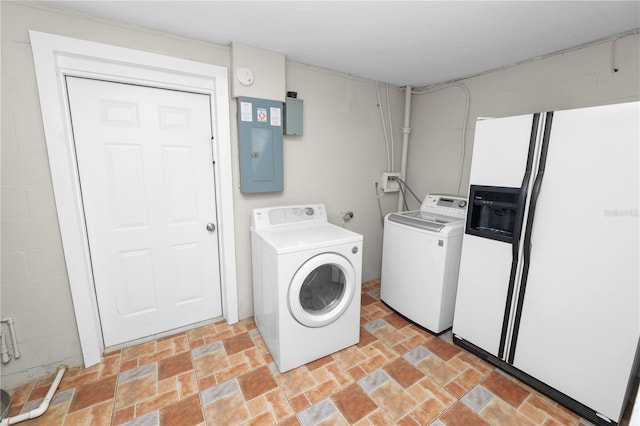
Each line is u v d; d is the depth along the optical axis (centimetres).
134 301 207
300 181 254
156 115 193
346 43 196
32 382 172
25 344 169
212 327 232
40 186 161
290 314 180
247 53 201
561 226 150
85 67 167
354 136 280
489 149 177
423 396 165
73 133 172
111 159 185
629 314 132
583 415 151
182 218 214
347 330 206
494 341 186
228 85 206
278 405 158
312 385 173
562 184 147
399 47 202
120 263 198
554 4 146
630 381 140
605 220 135
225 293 235
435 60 226
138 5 151
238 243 231
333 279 209
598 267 139
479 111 257
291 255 175
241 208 228
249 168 216
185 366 188
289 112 228
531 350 168
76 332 182
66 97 167
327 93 255
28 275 164
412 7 151
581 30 173
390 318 249
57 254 170
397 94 306
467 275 197
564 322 153
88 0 146
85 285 179
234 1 147
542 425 147
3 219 155
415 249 229
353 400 162
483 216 192
